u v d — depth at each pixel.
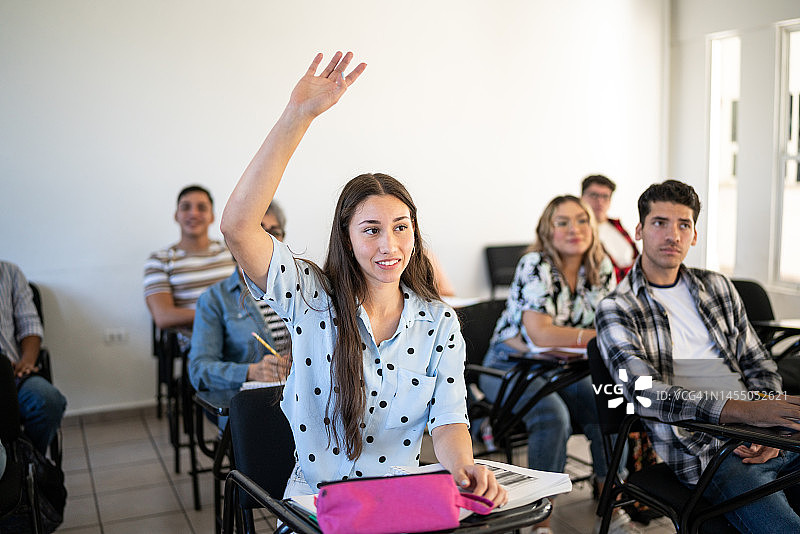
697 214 2.23
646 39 5.46
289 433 1.82
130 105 4.14
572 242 2.89
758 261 4.62
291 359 1.61
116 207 4.16
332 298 1.55
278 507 1.31
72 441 3.88
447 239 5.05
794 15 4.24
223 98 4.34
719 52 5.04
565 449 2.68
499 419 2.69
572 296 2.96
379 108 4.77
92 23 4.02
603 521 2.08
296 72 4.50
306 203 4.61
